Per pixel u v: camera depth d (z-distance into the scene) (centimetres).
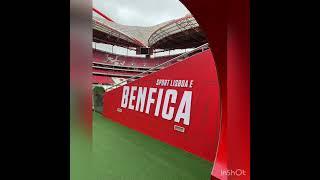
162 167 401
